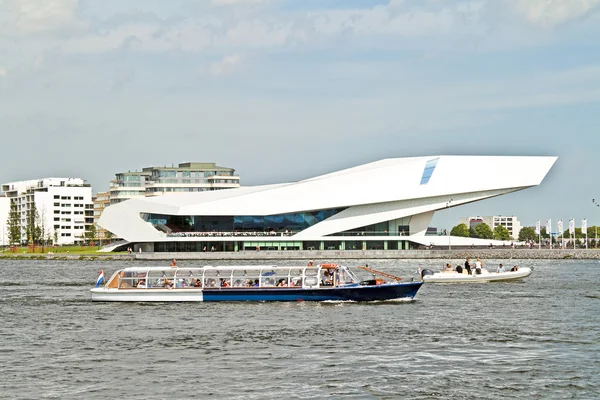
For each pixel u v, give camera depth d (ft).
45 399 168.45
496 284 402.93
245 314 279.49
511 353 209.15
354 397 169.58
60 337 236.63
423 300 320.09
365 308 293.84
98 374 188.65
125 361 202.08
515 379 182.50
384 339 229.04
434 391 173.47
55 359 204.95
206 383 180.04
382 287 309.83
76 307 304.09
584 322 260.01
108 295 319.68
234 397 169.37
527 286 389.80
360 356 206.08
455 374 186.91
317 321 262.26
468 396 170.19
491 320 264.31
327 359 202.90
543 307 298.97
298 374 187.42
